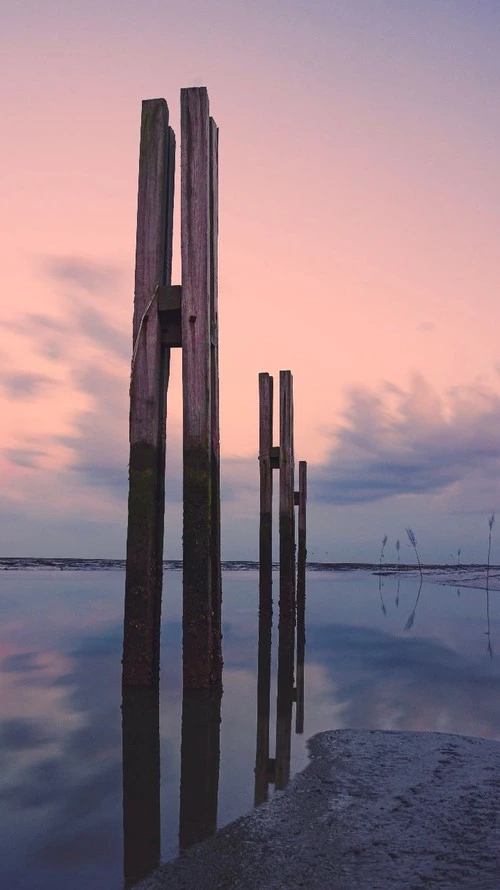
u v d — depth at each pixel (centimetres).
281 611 1330
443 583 3388
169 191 644
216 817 298
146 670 584
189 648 575
